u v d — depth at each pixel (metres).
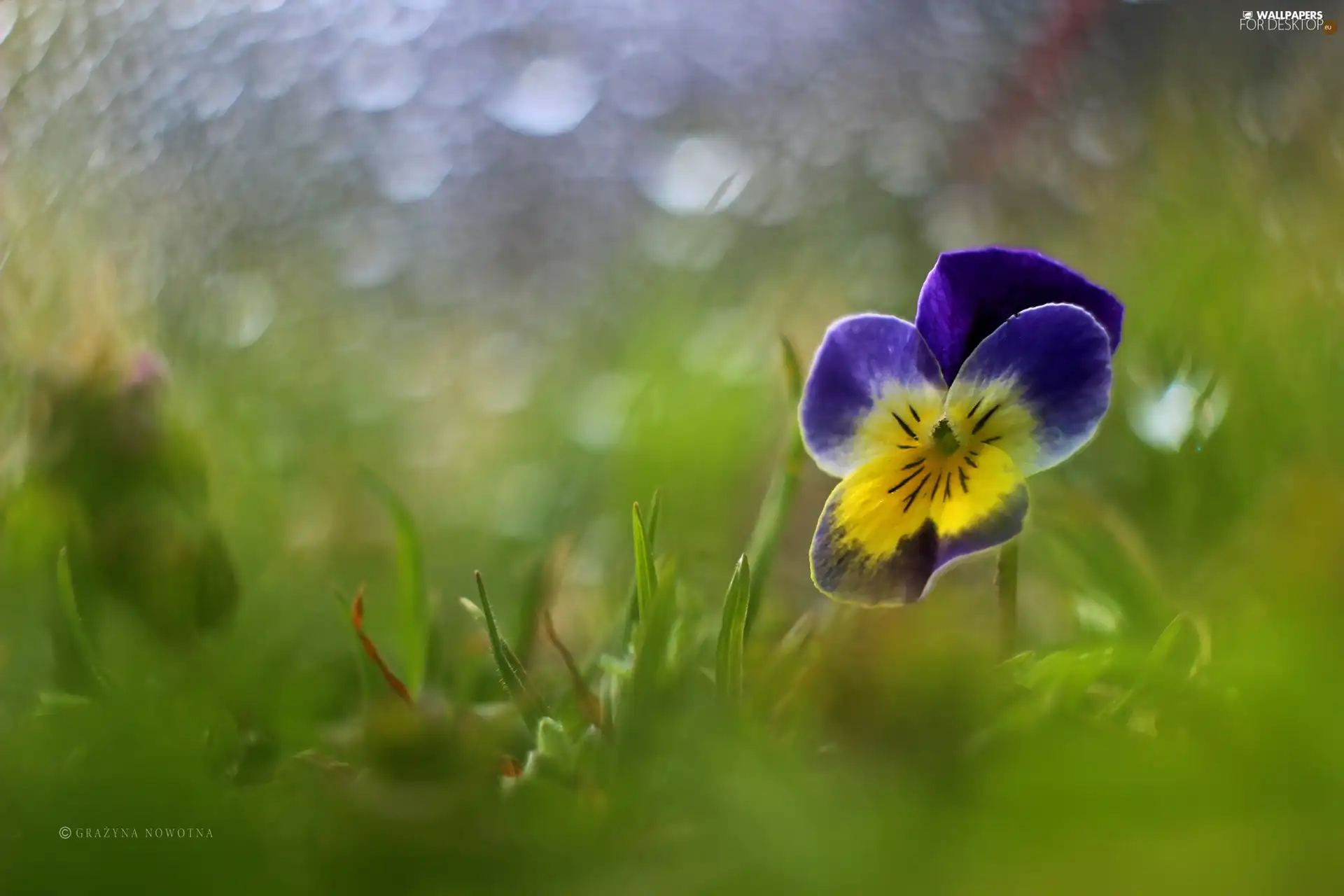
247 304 0.31
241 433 0.27
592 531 0.27
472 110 0.38
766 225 0.37
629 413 0.29
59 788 0.17
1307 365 0.23
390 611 0.24
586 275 0.37
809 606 0.25
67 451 0.21
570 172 0.38
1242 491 0.22
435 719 0.19
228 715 0.20
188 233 0.29
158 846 0.17
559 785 0.19
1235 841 0.16
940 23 0.38
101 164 0.27
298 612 0.24
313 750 0.20
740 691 0.19
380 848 0.17
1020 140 0.35
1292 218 0.26
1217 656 0.19
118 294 0.25
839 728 0.19
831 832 0.16
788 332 0.33
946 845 0.16
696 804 0.18
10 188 0.25
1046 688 0.19
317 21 0.34
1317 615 0.18
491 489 0.29
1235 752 0.17
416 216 0.36
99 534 0.21
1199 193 0.27
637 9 0.40
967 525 0.19
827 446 0.19
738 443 0.28
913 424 0.19
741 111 0.39
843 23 0.39
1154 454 0.24
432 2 0.37
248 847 0.17
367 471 0.22
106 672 0.20
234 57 0.31
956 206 0.36
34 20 0.27
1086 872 0.16
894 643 0.20
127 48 0.28
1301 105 0.27
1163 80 0.31
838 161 0.38
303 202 0.34
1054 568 0.23
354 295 0.35
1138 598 0.21
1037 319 0.19
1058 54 0.35
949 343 0.19
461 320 0.36
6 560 0.22
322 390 0.32
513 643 0.23
